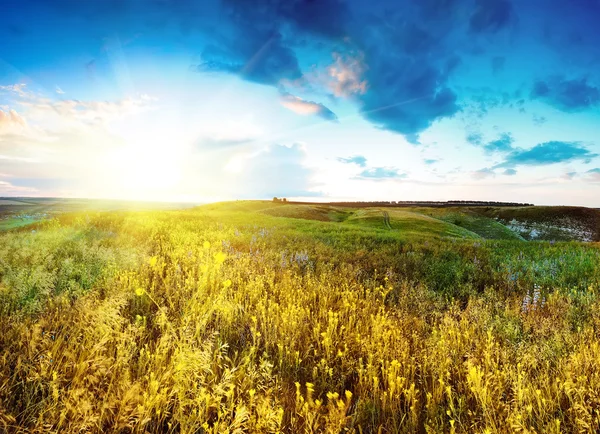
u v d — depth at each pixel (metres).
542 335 4.12
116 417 2.27
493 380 3.00
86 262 6.25
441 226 54.81
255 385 2.89
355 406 2.83
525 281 7.80
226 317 4.03
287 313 4.24
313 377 3.14
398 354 3.52
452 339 3.96
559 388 2.92
